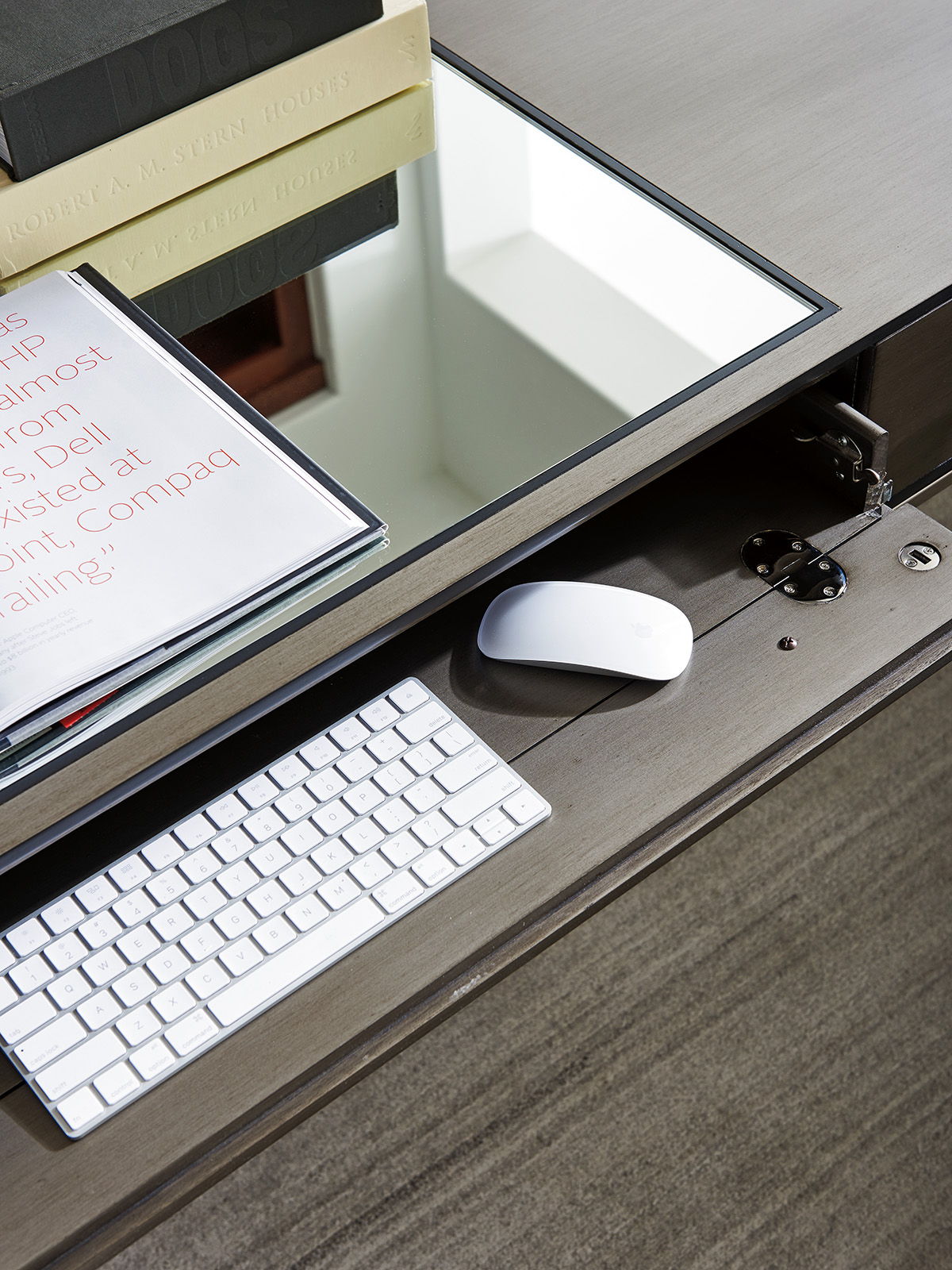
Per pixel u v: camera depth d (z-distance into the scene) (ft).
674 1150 3.94
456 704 2.59
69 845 2.41
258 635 2.32
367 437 2.60
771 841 4.58
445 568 2.41
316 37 3.20
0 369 2.65
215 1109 2.05
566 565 2.84
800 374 2.70
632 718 2.54
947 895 4.42
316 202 3.19
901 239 2.99
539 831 2.38
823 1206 3.82
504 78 3.54
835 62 3.51
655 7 3.76
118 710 2.23
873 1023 4.16
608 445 2.59
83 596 2.27
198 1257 3.83
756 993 4.24
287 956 2.20
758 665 2.60
